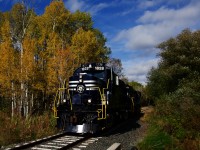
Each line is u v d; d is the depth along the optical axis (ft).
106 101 50.08
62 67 85.40
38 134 47.24
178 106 57.26
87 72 55.52
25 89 84.64
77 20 118.83
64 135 47.78
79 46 95.66
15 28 92.58
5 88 83.82
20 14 98.48
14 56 84.64
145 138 42.45
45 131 50.03
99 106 48.83
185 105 50.78
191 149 34.27
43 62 93.30
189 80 70.95
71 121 48.57
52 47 88.79
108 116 51.16
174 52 78.28
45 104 97.30
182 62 75.97
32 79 86.63
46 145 38.65
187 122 44.60
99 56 114.83
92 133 49.32
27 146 37.35
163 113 59.36
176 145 36.91
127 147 40.01
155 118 59.98
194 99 53.83
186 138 38.42
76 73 56.59
